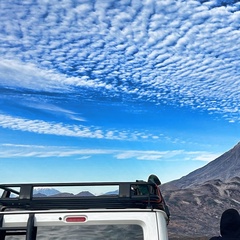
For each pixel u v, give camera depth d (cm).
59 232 403
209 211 11825
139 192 564
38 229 404
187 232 9031
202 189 14412
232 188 14250
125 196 418
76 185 410
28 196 417
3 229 397
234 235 514
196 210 11944
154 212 406
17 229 398
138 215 404
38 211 406
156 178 560
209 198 13250
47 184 416
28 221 397
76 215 405
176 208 12250
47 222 402
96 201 429
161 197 435
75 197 430
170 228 9294
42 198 421
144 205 435
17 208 441
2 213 405
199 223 10325
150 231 397
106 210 408
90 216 405
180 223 10206
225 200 13150
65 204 431
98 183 414
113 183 425
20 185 423
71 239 402
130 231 403
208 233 9012
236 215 516
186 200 13075
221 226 523
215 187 14650
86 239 401
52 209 430
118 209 410
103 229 404
